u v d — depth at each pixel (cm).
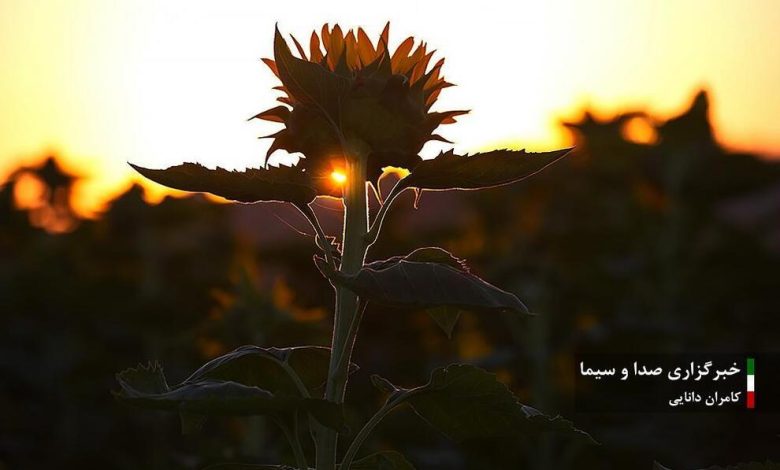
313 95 342
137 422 1362
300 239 1736
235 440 1099
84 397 1436
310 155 351
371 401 1396
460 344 1513
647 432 1355
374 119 341
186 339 1375
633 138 1798
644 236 1680
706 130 1723
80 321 1498
